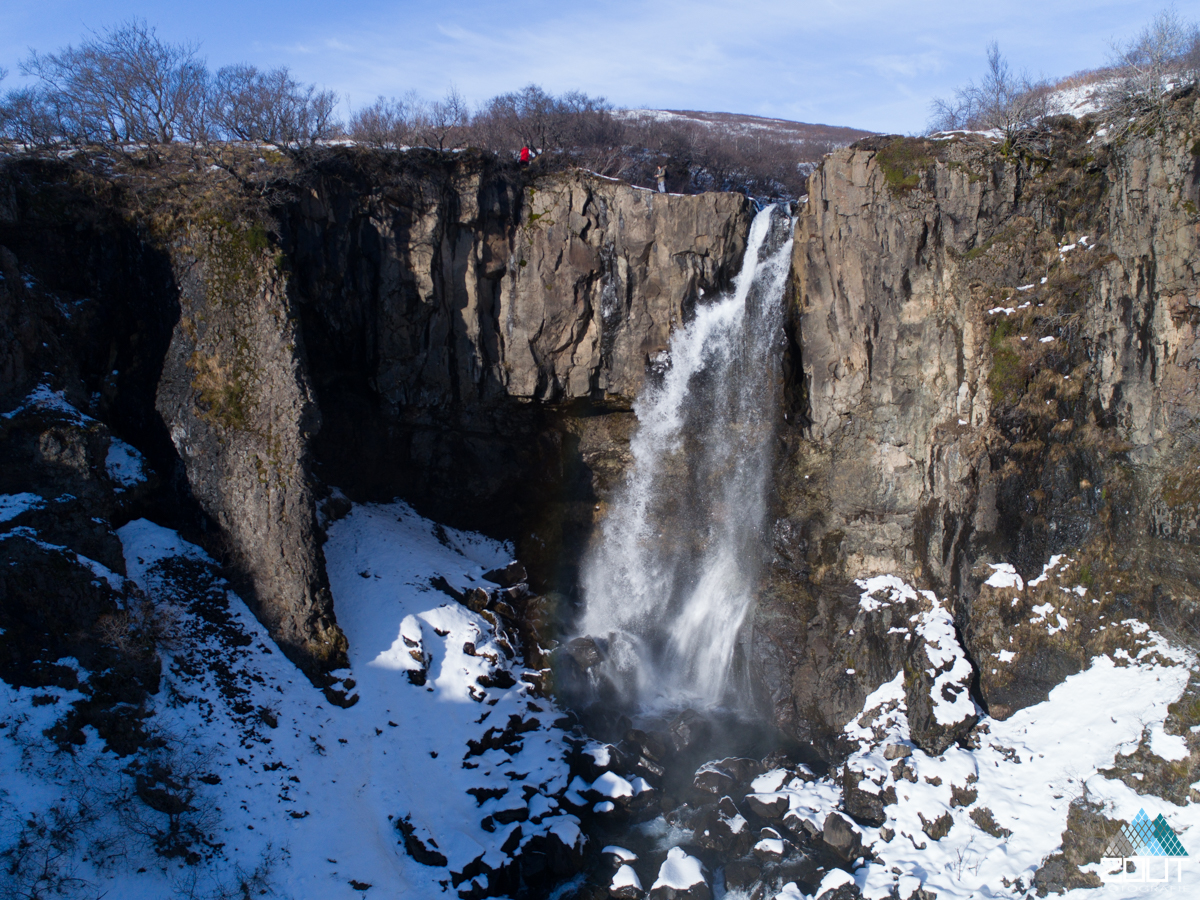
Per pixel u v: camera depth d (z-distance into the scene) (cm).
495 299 3388
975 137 2916
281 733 2378
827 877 2114
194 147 3012
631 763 2606
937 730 2530
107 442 2608
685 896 2094
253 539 2647
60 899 1823
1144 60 2834
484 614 3025
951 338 2836
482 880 2156
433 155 3184
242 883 1988
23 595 2208
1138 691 2409
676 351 3406
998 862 2144
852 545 3039
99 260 2859
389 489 3459
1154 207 2591
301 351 2722
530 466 3597
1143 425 2641
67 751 2058
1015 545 2727
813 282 3120
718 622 3266
